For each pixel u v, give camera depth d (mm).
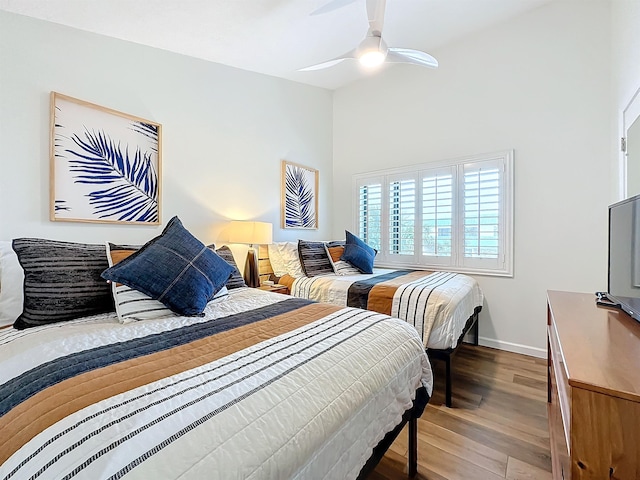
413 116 3672
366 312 1562
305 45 2717
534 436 1727
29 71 1782
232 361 948
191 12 2010
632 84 1916
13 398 779
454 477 1433
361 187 4137
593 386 731
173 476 530
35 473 538
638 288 1262
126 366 906
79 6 1790
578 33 2672
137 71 2295
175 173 2545
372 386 1000
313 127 4066
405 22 2936
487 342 3143
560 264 2781
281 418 717
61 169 1901
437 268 3475
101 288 1527
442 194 3430
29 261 1411
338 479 818
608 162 2551
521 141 2953
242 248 3072
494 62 3090
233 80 3020
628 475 702
